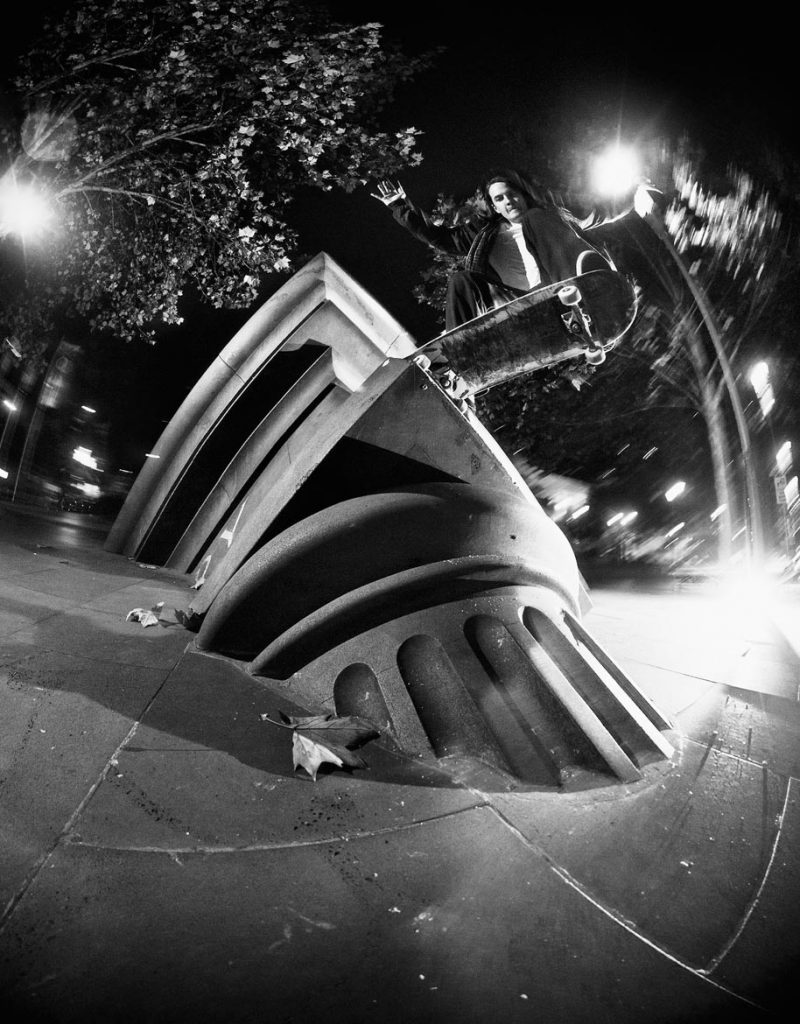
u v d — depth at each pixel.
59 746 2.64
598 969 1.87
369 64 9.00
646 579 16.25
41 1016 1.52
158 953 1.74
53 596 4.71
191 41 8.80
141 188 10.10
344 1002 1.66
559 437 15.68
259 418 6.78
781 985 1.88
